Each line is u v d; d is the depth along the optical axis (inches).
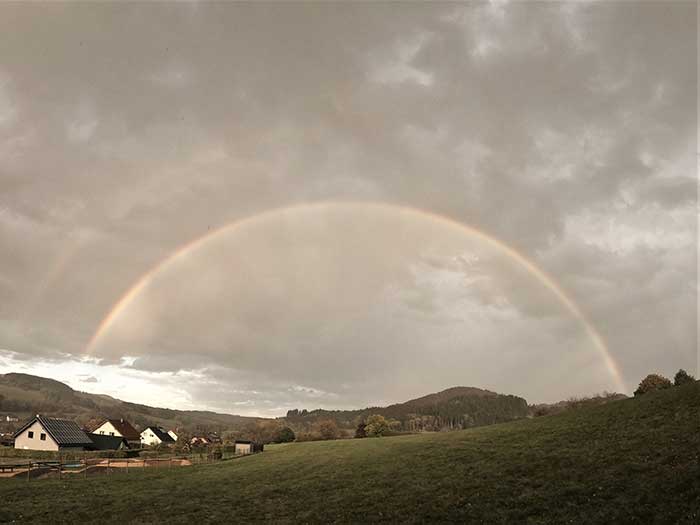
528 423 2214.6
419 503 1173.7
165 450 3671.3
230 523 1205.7
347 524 1097.4
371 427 4404.5
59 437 3964.1
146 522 1258.0
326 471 1835.6
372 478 1553.9
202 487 1739.7
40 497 1604.3
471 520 1003.9
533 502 1037.8
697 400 1588.3
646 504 890.7
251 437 6215.6
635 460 1168.8
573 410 2234.3
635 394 2815.0
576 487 1068.5
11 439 4106.8
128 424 6028.5
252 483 1752.0
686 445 1182.3
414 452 1978.3
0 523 1285.7
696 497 866.8
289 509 1291.8
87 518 1327.5
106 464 2640.3
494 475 1314.0
